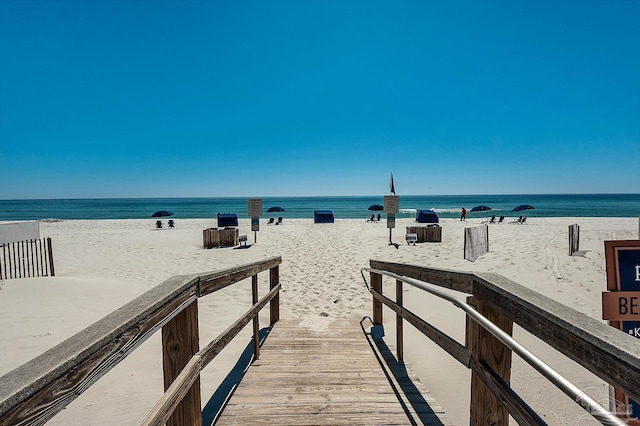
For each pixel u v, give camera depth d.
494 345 1.66
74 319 5.02
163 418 1.32
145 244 14.82
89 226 25.95
